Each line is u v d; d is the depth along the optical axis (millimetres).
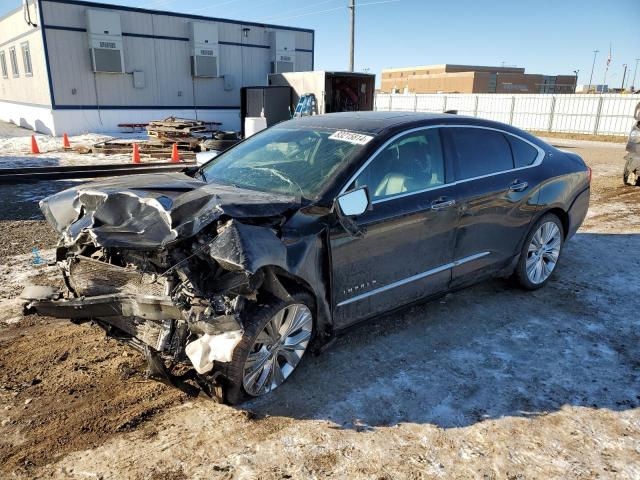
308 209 3377
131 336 3287
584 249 6648
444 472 2721
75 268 3301
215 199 3016
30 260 5676
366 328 4312
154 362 3041
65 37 21328
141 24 23031
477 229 4410
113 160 14523
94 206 3340
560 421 3162
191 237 2947
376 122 4141
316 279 3355
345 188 3551
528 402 3350
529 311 4727
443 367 3740
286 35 27656
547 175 5016
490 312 4688
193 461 2742
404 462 2783
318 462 2762
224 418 3105
